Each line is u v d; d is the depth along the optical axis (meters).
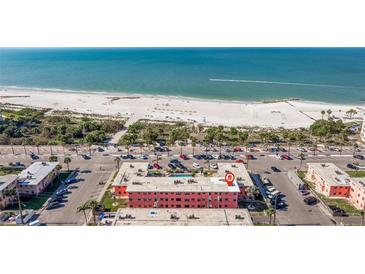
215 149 180.38
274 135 192.75
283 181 141.00
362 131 197.62
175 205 118.00
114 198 125.31
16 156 170.75
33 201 123.31
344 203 121.19
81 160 164.88
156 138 191.88
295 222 109.31
